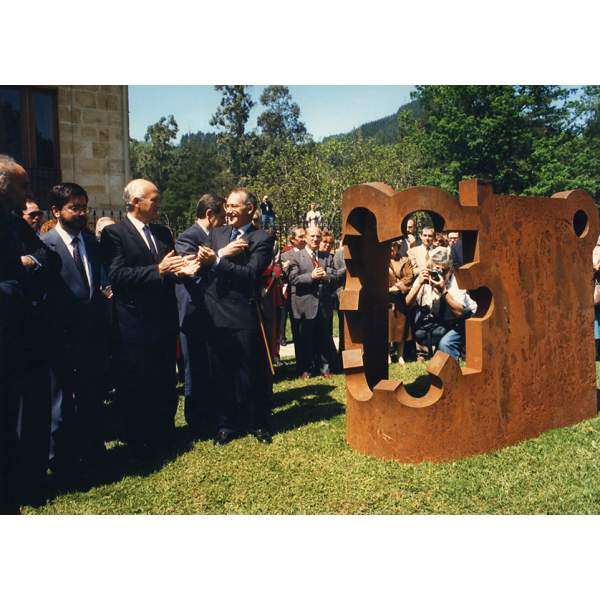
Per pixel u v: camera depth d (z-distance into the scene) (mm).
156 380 4758
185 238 5477
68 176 13867
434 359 4422
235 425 5199
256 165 57250
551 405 5113
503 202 4641
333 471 4250
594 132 50469
